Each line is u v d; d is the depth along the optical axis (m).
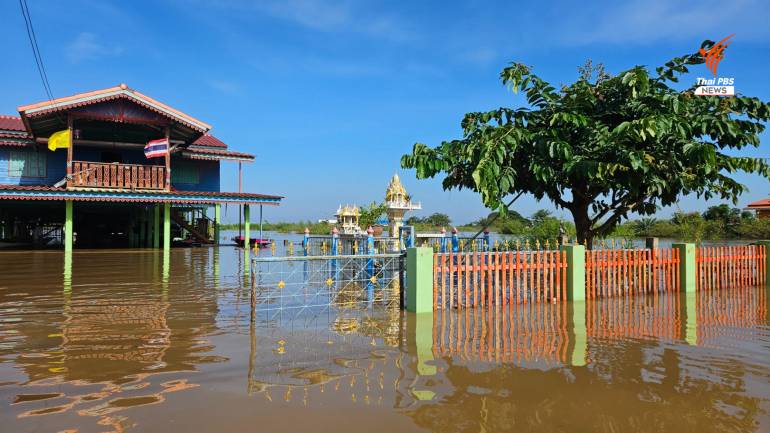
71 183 18.72
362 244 14.87
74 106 18.39
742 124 9.57
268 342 5.62
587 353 5.31
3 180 21.58
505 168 9.12
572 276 8.59
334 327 6.40
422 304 7.39
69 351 5.21
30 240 25.67
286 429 3.41
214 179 25.30
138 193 19.02
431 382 4.36
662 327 6.60
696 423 3.60
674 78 9.69
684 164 9.80
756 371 4.75
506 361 4.99
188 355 5.09
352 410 3.74
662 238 25.38
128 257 16.97
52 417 3.56
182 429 3.39
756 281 10.86
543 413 3.75
